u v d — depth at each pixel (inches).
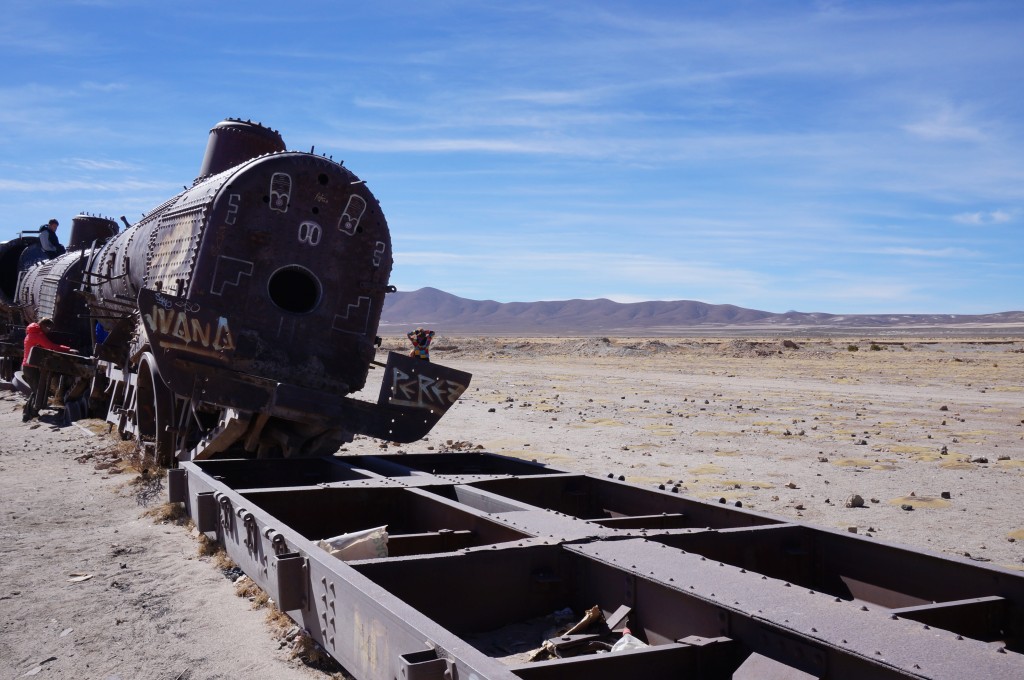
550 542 185.9
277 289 372.2
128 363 491.8
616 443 561.6
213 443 339.6
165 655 189.3
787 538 201.8
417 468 334.3
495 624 177.8
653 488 259.0
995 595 158.1
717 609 140.4
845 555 192.4
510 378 1249.4
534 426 652.7
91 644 196.7
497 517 212.2
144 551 278.8
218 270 340.2
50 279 755.4
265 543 195.0
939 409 818.8
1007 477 441.4
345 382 363.9
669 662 130.8
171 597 230.1
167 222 413.4
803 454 520.7
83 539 295.6
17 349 868.6
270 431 358.3
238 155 480.7
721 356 2059.5
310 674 177.2
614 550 177.5
